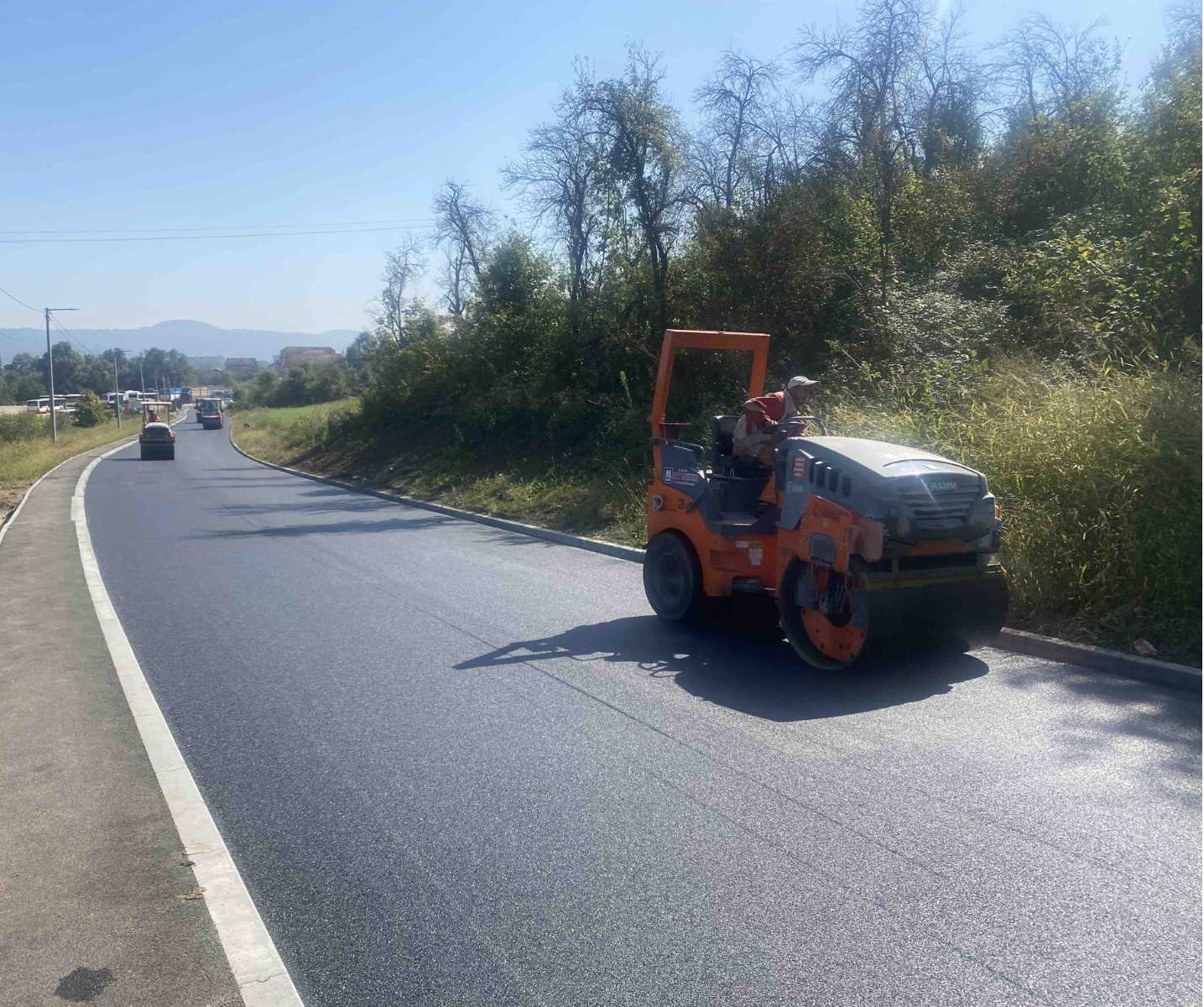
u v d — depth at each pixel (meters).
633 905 4.11
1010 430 9.95
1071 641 7.55
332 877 4.46
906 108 21.02
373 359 43.34
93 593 11.39
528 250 32.56
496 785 5.42
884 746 5.80
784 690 6.98
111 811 5.20
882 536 6.71
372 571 12.62
